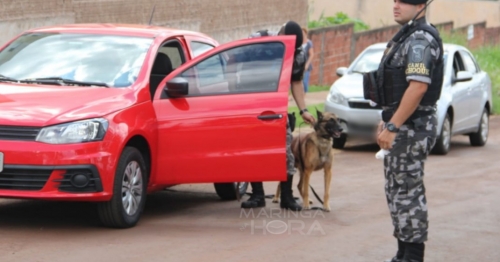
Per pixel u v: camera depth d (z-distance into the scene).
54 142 7.54
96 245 7.38
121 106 8.04
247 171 8.59
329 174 9.34
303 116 9.31
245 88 8.70
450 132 14.97
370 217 9.02
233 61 8.77
